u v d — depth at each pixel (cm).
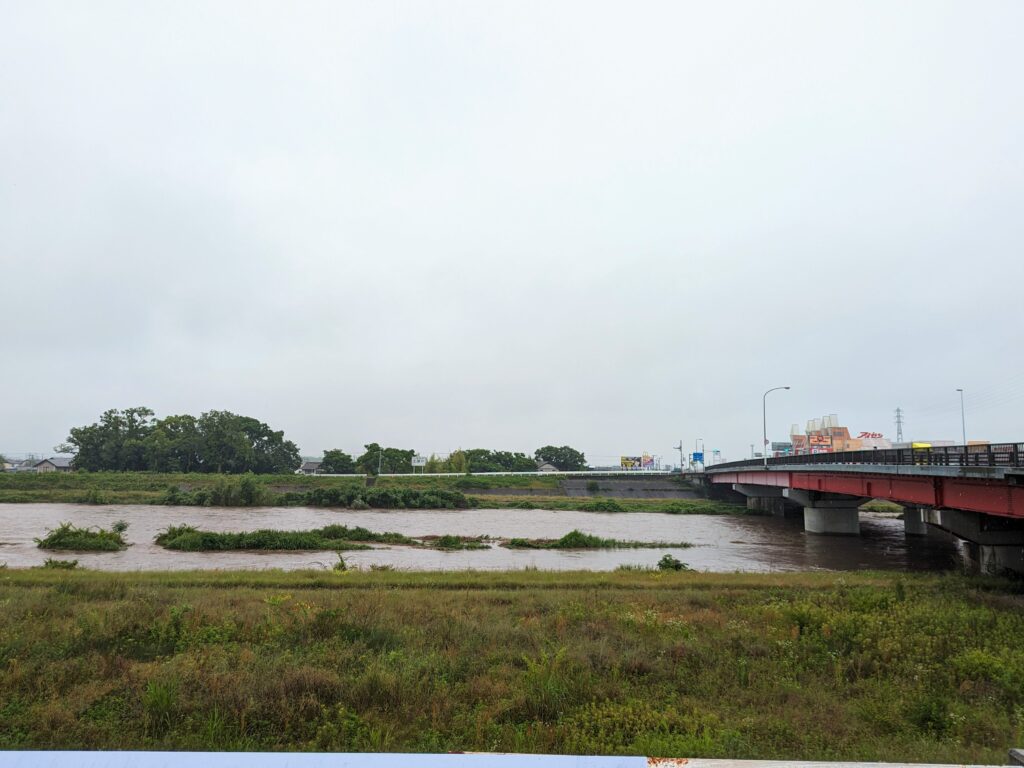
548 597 2175
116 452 12781
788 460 6650
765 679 1229
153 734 852
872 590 2412
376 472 12875
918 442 11119
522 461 18025
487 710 975
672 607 2039
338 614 1535
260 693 988
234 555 4028
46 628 1425
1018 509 2728
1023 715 1041
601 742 855
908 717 1023
